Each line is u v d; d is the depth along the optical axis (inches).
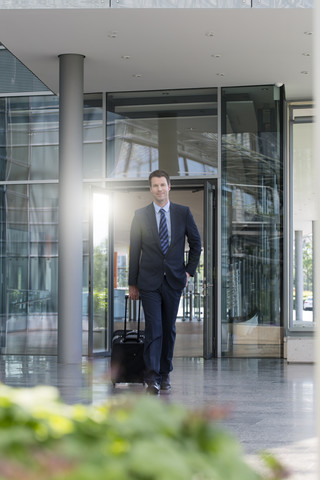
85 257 457.1
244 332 433.7
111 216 446.9
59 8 321.7
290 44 361.4
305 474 144.0
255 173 438.6
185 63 395.5
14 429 34.6
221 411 37.0
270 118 439.5
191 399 256.7
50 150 467.8
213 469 33.6
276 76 417.4
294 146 450.9
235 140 442.0
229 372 351.9
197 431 36.3
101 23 336.5
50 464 30.0
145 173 451.8
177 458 31.7
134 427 35.8
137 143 454.9
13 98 473.4
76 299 386.3
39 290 461.7
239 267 436.1
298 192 446.6
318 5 68.8
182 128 449.7
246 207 438.0
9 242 466.6
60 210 386.3
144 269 257.9
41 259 462.9
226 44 362.6
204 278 419.2
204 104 448.5
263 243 436.1
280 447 174.1
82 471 29.8
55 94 457.1
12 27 343.3
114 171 456.4
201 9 319.9
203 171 443.5
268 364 392.8
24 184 468.4
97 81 432.8
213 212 437.7
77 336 388.2
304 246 443.2
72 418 37.5
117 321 584.7
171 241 257.3
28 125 470.6
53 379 316.5
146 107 455.2
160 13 323.6
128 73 416.2
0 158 472.7
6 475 29.2
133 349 281.1
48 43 364.2
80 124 384.2
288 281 434.9
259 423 210.1
